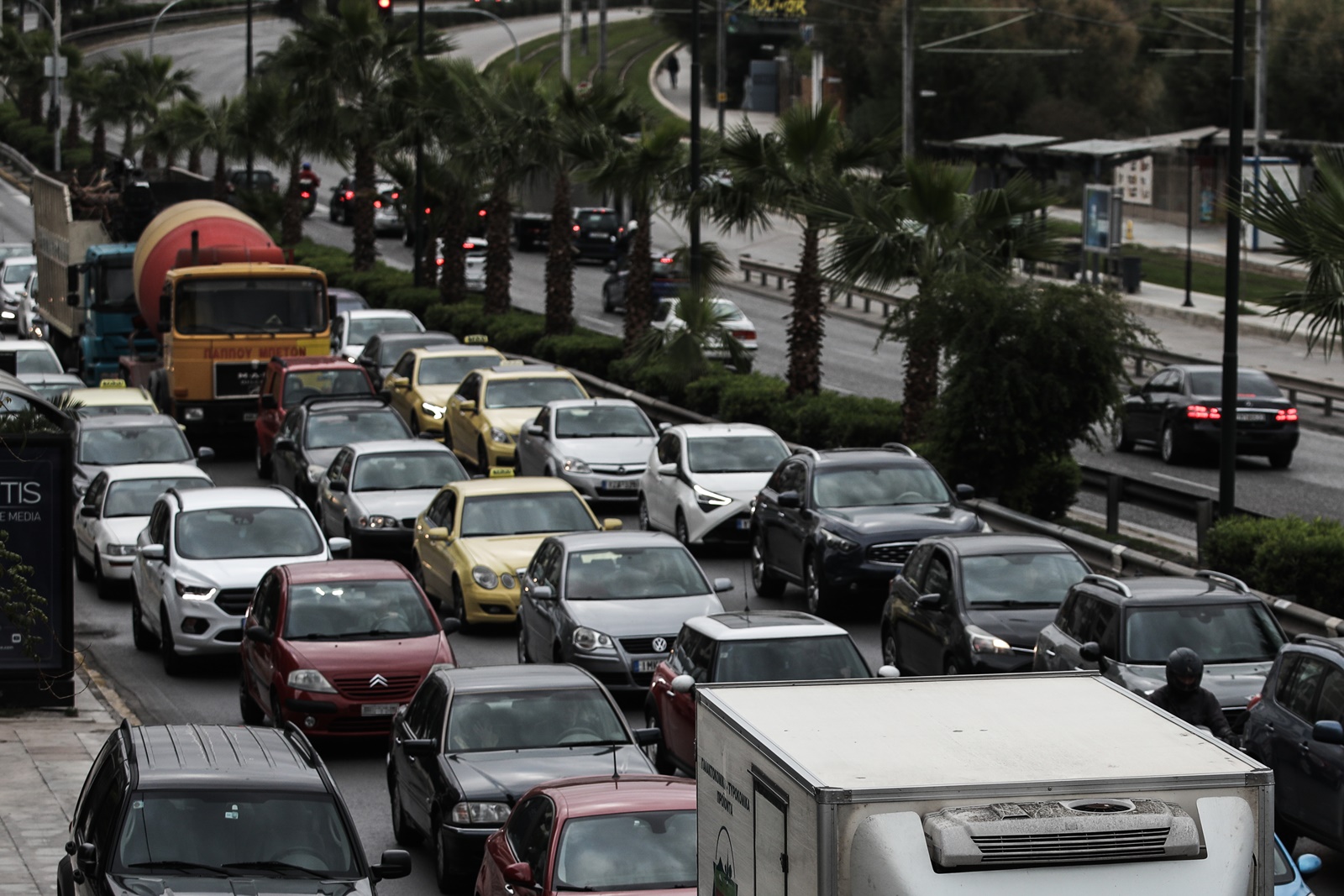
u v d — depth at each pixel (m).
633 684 40.72
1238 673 33.97
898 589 43.44
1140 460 73.62
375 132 126.31
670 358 80.25
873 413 69.31
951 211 62.16
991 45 190.88
